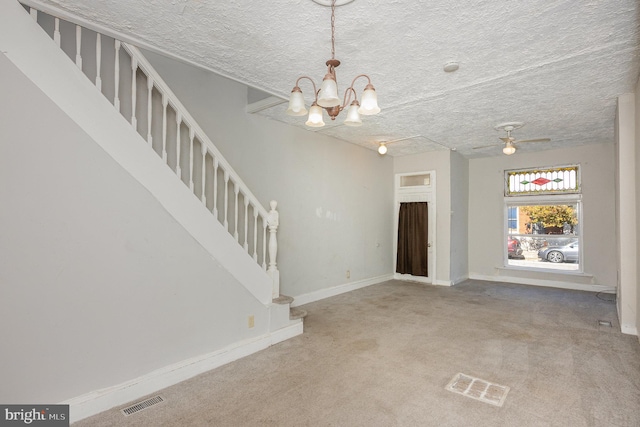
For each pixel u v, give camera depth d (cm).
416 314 420
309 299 477
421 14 201
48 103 189
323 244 504
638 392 232
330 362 281
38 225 186
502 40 232
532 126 449
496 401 221
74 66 199
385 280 645
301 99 201
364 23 211
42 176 187
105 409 210
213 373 261
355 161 568
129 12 202
